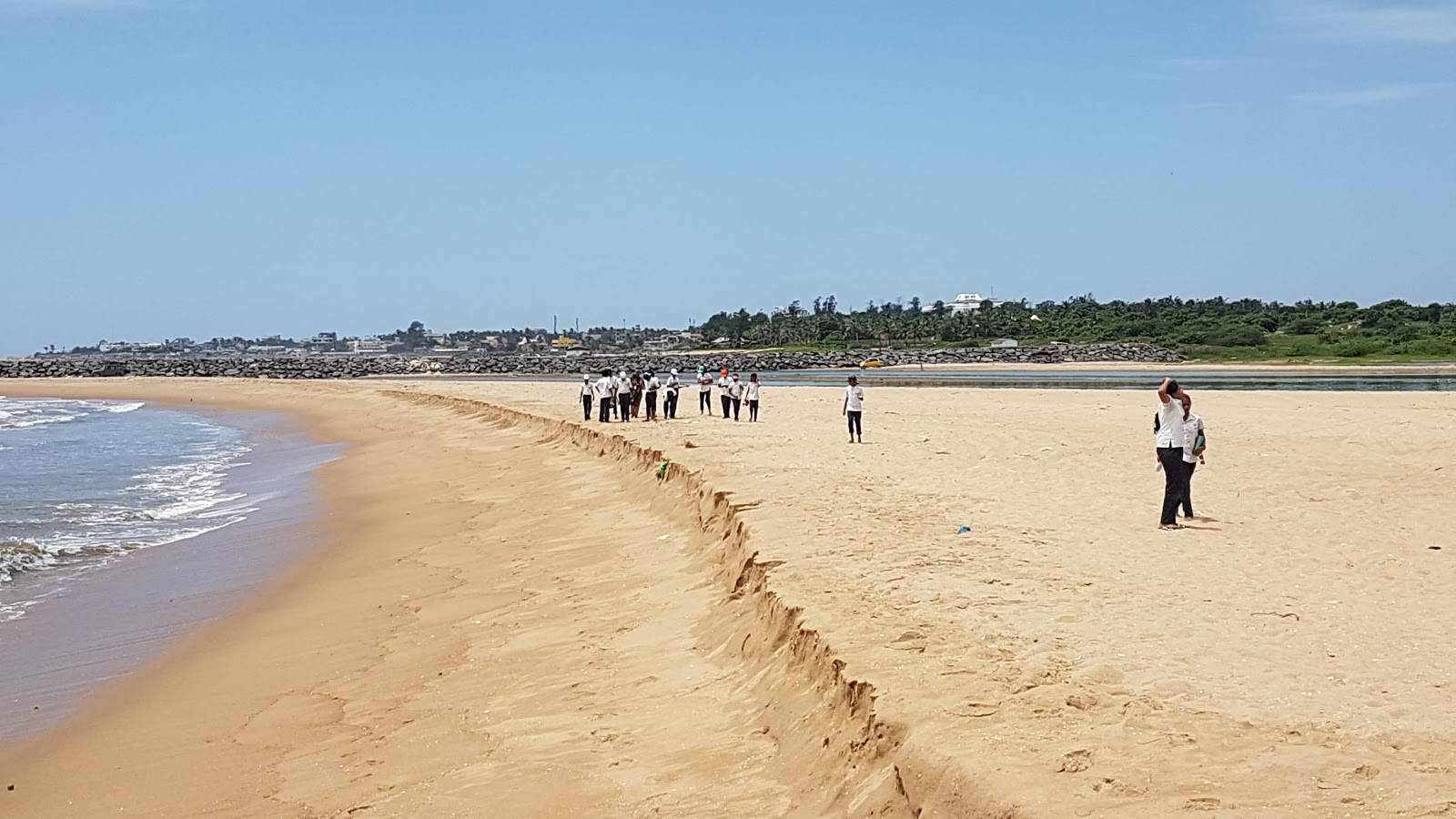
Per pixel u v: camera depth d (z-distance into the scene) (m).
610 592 13.25
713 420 35.09
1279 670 7.31
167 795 8.34
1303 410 35.31
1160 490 16.88
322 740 9.26
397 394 63.38
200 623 13.83
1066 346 133.75
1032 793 5.36
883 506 14.72
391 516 21.95
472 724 9.14
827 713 7.38
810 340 180.62
